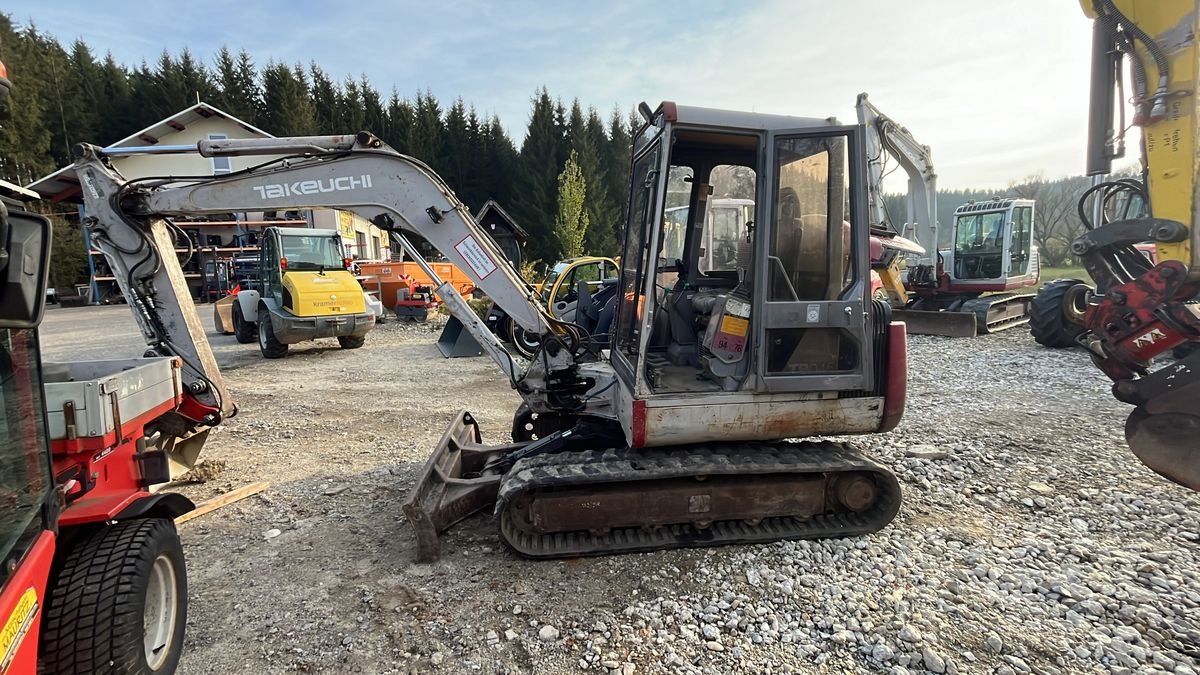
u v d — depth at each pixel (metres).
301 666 2.64
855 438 5.32
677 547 3.48
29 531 1.88
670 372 3.96
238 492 4.46
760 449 3.70
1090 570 3.22
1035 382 7.45
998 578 3.16
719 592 3.11
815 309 3.39
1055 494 4.16
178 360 3.76
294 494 4.50
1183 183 3.62
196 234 21.86
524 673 2.57
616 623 2.87
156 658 2.52
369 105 41.41
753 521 3.65
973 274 12.91
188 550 3.67
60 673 2.18
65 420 2.59
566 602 3.05
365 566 3.44
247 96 38.91
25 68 31.03
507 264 4.37
